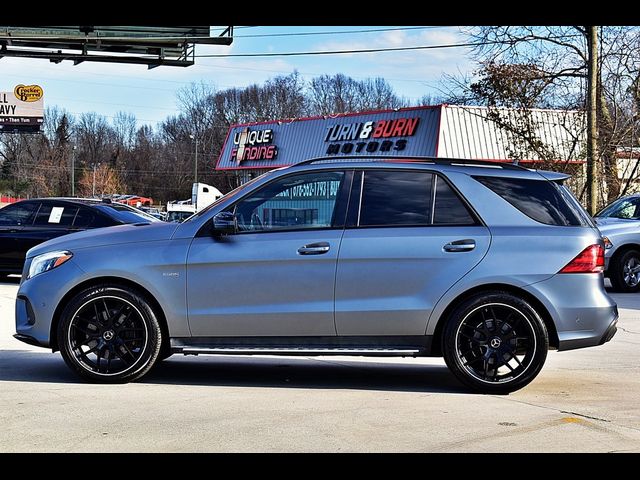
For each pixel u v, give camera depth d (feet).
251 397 19.74
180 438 15.89
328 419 17.48
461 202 20.97
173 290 20.88
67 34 85.71
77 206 48.75
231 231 20.83
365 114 145.38
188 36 87.61
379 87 343.05
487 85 84.58
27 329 21.38
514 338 20.35
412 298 20.45
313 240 20.71
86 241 21.54
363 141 143.84
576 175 82.53
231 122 339.16
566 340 20.47
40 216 48.80
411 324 20.45
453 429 16.75
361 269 20.52
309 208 21.18
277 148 166.81
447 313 20.53
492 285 20.52
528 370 20.25
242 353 20.80
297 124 163.32
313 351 20.62
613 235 49.29
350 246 20.58
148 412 17.97
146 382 21.53
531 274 20.38
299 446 15.40
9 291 46.75
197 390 20.54
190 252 20.89
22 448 15.15
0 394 19.67
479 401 19.54
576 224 21.07
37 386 20.71
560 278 20.44
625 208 52.54
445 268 20.42
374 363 25.40
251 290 20.74
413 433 16.40
